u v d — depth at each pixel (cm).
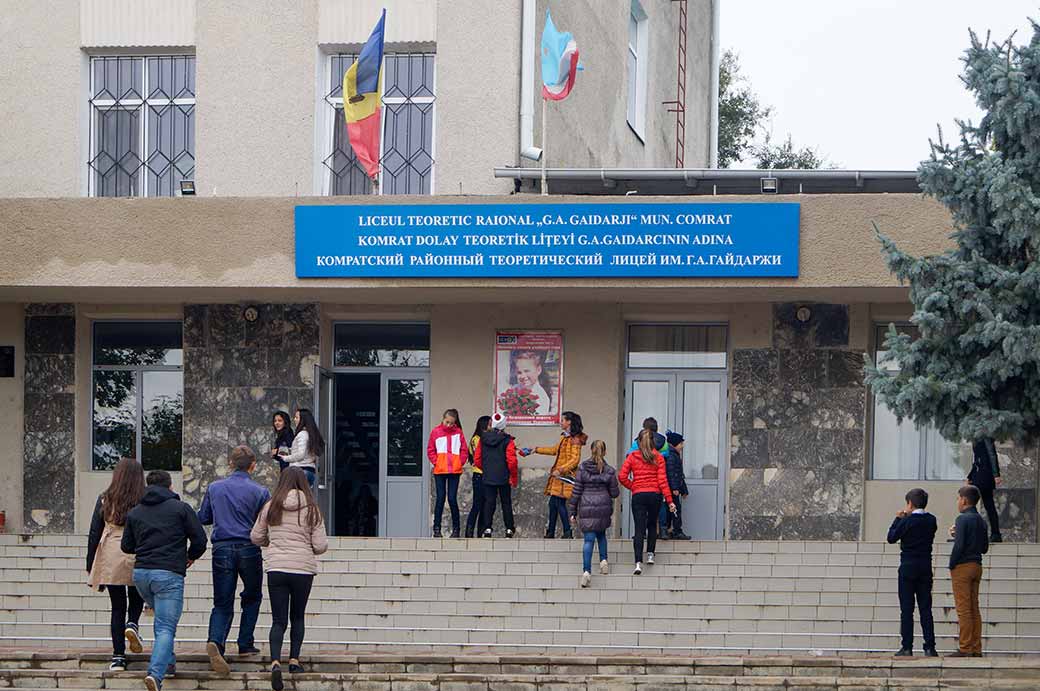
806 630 1542
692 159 3016
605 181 1931
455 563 1659
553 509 1834
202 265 1877
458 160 2003
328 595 1612
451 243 1838
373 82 1903
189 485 2052
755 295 1883
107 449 2112
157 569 1239
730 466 1980
